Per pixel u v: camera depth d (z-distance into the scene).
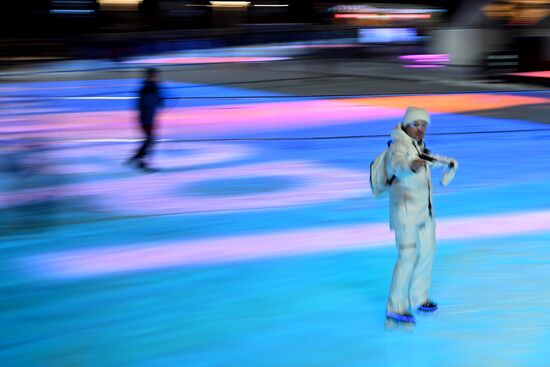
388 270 13.63
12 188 20.34
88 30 105.00
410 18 99.50
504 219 16.97
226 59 76.94
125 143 28.55
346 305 11.89
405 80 51.56
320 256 14.46
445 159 10.84
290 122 33.38
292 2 121.31
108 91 48.47
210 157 25.42
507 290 12.37
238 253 14.69
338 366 9.66
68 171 22.98
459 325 10.93
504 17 51.38
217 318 11.39
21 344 10.52
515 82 47.44
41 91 48.59
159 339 10.63
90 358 10.03
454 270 13.41
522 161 23.86
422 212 10.62
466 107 36.97
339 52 78.06
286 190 20.25
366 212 17.88
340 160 24.73
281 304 11.95
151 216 17.62
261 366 9.70
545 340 10.38
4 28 97.88
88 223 17.02
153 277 13.32
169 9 115.31
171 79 54.84
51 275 13.46
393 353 10.04
